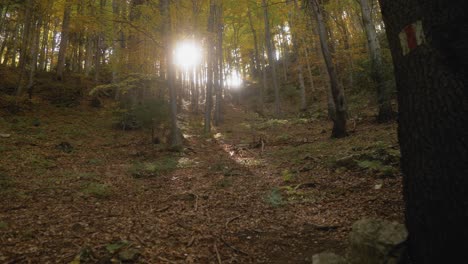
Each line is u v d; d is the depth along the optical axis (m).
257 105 35.84
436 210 2.60
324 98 29.86
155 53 19.14
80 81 25.34
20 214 5.83
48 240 4.78
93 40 30.66
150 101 15.20
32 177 8.36
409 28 2.80
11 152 10.41
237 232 5.41
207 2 18.97
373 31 13.22
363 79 16.69
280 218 5.95
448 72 2.55
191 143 15.48
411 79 2.81
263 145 13.84
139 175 9.57
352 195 6.55
